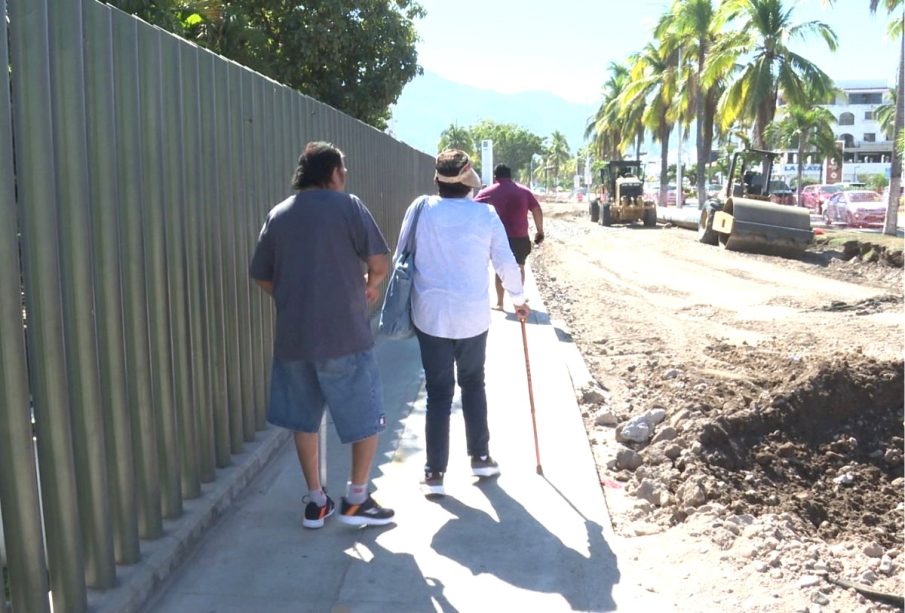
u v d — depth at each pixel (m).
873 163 103.44
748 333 12.30
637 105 58.22
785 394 7.56
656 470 6.09
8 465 3.16
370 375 4.50
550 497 5.18
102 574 3.73
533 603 3.96
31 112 3.27
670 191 84.19
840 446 7.37
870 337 11.62
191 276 4.81
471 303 5.04
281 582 4.13
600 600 4.00
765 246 23.06
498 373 8.16
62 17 3.46
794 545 4.86
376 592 4.05
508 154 129.50
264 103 6.14
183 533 4.35
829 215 38.38
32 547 3.25
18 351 3.15
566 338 10.82
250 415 5.79
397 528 4.74
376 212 11.34
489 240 5.11
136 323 4.07
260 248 4.51
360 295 4.45
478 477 5.45
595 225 41.03
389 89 19.44
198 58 4.90
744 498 6.03
